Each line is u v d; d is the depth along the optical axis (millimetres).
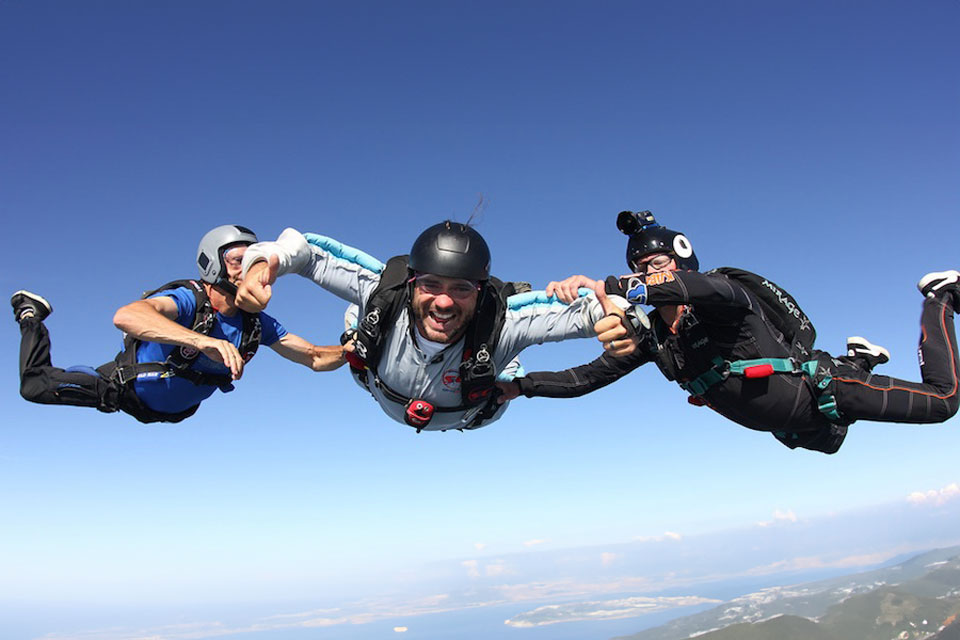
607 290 1982
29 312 2404
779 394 2150
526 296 2086
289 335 2707
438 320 1930
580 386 2561
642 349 2439
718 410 2314
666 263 2268
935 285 2314
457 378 2062
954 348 2205
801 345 2186
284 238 1876
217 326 2379
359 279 1994
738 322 2127
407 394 2104
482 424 2469
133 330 1979
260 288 1737
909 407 2115
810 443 2389
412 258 1894
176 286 2354
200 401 2551
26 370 2346
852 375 2133
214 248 2332
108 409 2432
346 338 2396
